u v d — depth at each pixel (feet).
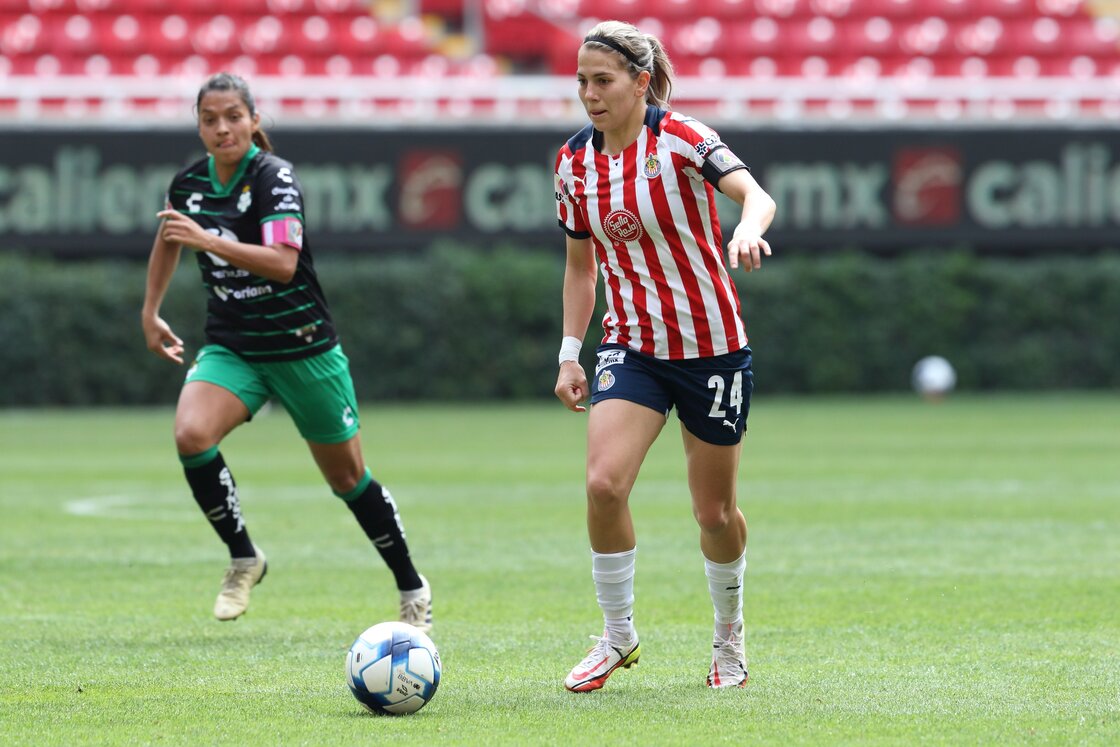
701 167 60.44
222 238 75.66
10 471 176.04
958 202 338.75
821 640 75.00
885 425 245.45
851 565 101.35
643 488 156.25
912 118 337.11
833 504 138.10
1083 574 96.68
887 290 339.36
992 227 339.77
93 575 98.58
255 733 54.08
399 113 356.38
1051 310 342.23
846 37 383.04
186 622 81.10
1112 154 339.36
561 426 254.68
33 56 359.25
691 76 376.68
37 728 54.95
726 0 388.78
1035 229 339.77
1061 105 364.17
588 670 62.75
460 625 79.97
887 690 62.39
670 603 87.56
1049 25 388.98
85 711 58.13
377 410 301.84
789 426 244.22
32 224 314.96
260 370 78.69
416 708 57.47
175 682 64.44
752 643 74.33
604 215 61.93
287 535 119.24
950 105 367.04
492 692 62.44
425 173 328.90
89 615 83.25
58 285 307.78
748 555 106.22
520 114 355.56
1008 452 194.90
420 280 324.60
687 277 61.62
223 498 77.41
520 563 103.71
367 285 322.75
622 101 60.85
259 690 62.64
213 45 364.58
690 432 62.95
